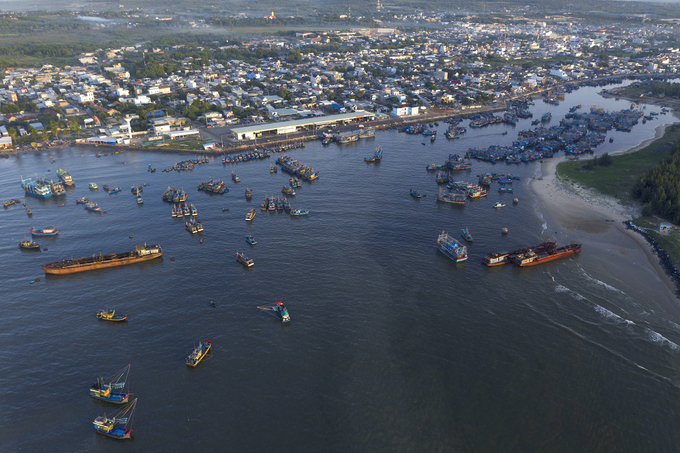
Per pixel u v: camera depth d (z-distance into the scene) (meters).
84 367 148.88
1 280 198.25
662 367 148.62
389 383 142.62
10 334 164.12
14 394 138.75
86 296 186.00
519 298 183.12
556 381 143.38
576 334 163.12
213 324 168.12
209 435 125.62
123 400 135.50
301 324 168.00
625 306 178.25
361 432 126.75
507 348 156.88
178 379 143.75
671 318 171.62
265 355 153.38
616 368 148.25
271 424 128.88
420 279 195.75
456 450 122.25
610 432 127.06
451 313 174.38
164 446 122.69
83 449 122.50
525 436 126.06
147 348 156.75
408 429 127.88
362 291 187.25
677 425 129.25
